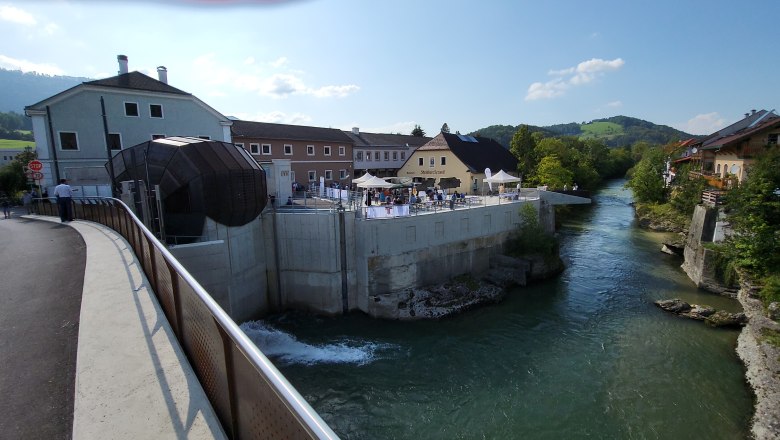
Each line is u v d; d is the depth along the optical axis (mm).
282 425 2428
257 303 24156
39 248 12047
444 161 48125
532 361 18078
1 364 4898
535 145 62344
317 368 18047
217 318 3051
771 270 22516
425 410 15078
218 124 34812
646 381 16219
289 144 46219
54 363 4879
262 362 2400
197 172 20047
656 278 28422
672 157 73062
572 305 24156
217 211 20625
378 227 24281
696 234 30141
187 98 32750
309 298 24812
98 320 5945
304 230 24391
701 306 22344
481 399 15570
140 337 5328
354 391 16328
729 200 26281
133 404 3893
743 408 14383
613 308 23453
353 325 22719
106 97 29219
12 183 45750
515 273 28188
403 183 40094
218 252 18750
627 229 44562
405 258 25484
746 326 19656
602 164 107875
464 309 23719
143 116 30859
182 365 4586
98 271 8859
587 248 36531
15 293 7688
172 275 4875
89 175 24953
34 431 3643
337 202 28906
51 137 27328
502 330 21203
